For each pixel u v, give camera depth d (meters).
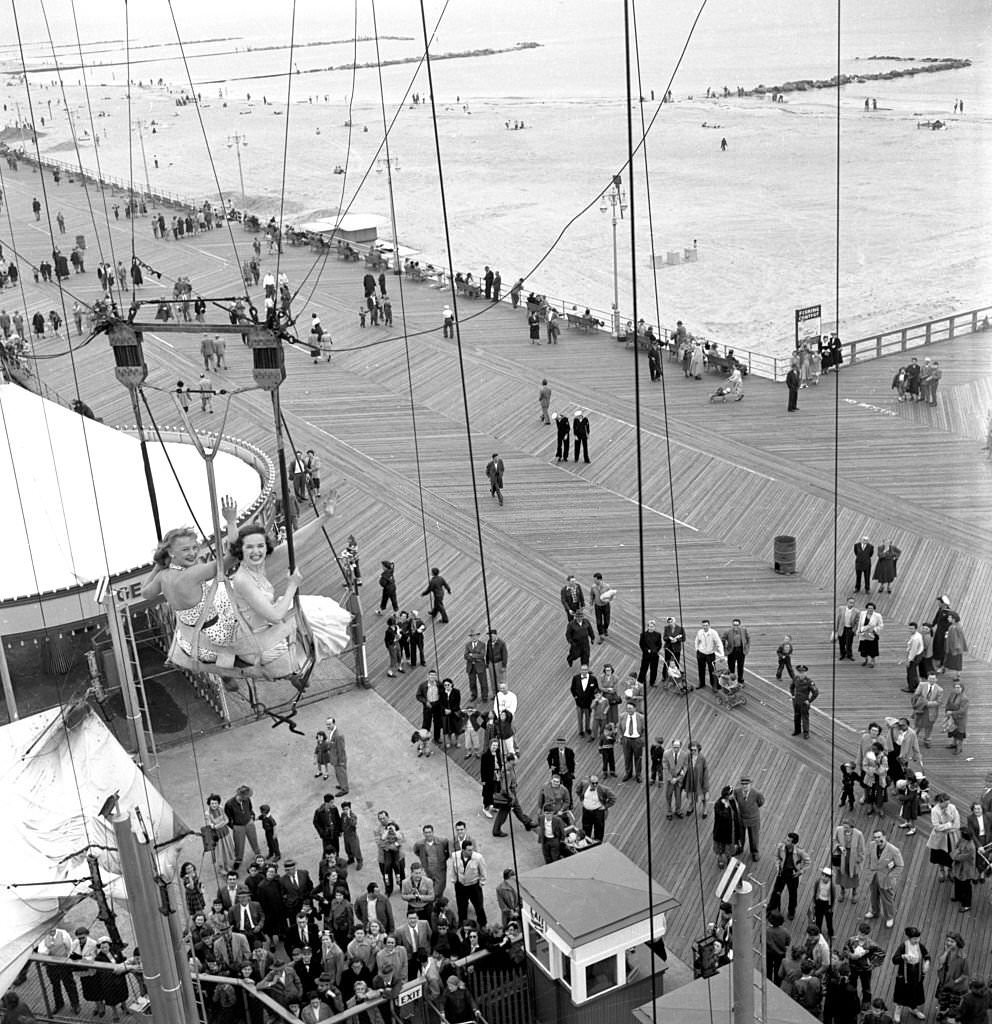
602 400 42.91
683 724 25.48
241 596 8.30
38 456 28.08
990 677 26.56
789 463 37.22
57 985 17.45
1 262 65.62
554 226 89.19
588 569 32.25
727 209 89.12
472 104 166.12
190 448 32.34
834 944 19.47
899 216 81.88
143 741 12.52
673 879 21.25
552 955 17.80
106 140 144.38
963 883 19.95
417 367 47.09
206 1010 17.55
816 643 28.23
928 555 31.59
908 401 41.47
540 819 22.16
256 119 163.50
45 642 26.78
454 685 27.69
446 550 33.72
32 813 18.08
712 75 166.75
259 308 53.31
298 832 23.47
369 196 104.56
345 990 18.48
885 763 22.11
